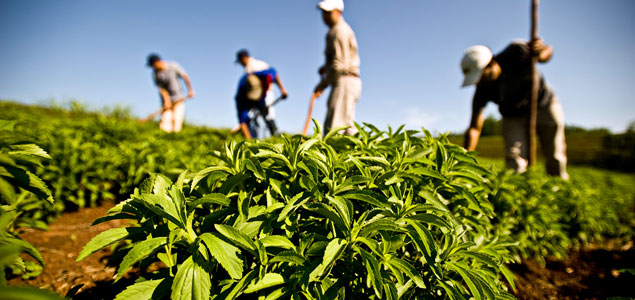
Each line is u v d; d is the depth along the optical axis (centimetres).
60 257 252
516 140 464
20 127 359
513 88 429
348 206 112
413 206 128
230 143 140
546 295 249
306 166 127
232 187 124
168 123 884
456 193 167
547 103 442
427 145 181
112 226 322
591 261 309
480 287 119
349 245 114
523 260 303
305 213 131
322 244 109
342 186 125
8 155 109
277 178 136
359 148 168
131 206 109
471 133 452
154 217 115
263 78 765
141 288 98
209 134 585
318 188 124
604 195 455
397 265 113
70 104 1126
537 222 263
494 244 172
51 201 119
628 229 377
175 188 109
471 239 160
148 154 384
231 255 97
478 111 448
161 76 858
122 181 388
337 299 109
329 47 460
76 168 339
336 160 140
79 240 287
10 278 213
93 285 212
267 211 113
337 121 460
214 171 123
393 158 164
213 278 116
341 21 458
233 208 120
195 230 141
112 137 483
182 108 898
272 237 110
